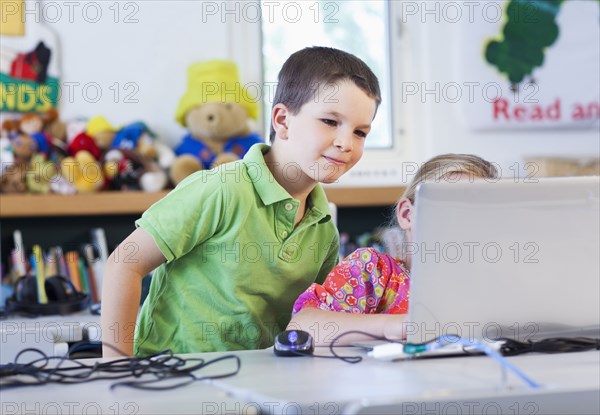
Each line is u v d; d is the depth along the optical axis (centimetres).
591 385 94
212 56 308
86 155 280
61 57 295
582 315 122
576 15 333
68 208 276
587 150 338
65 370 111
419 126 331
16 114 288
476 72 329
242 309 149
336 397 90
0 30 288
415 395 87
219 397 92
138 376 106
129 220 301
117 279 142
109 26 300
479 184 113
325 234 158
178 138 304
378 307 146
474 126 330
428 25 329
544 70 332
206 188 144
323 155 140
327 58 142
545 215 116
